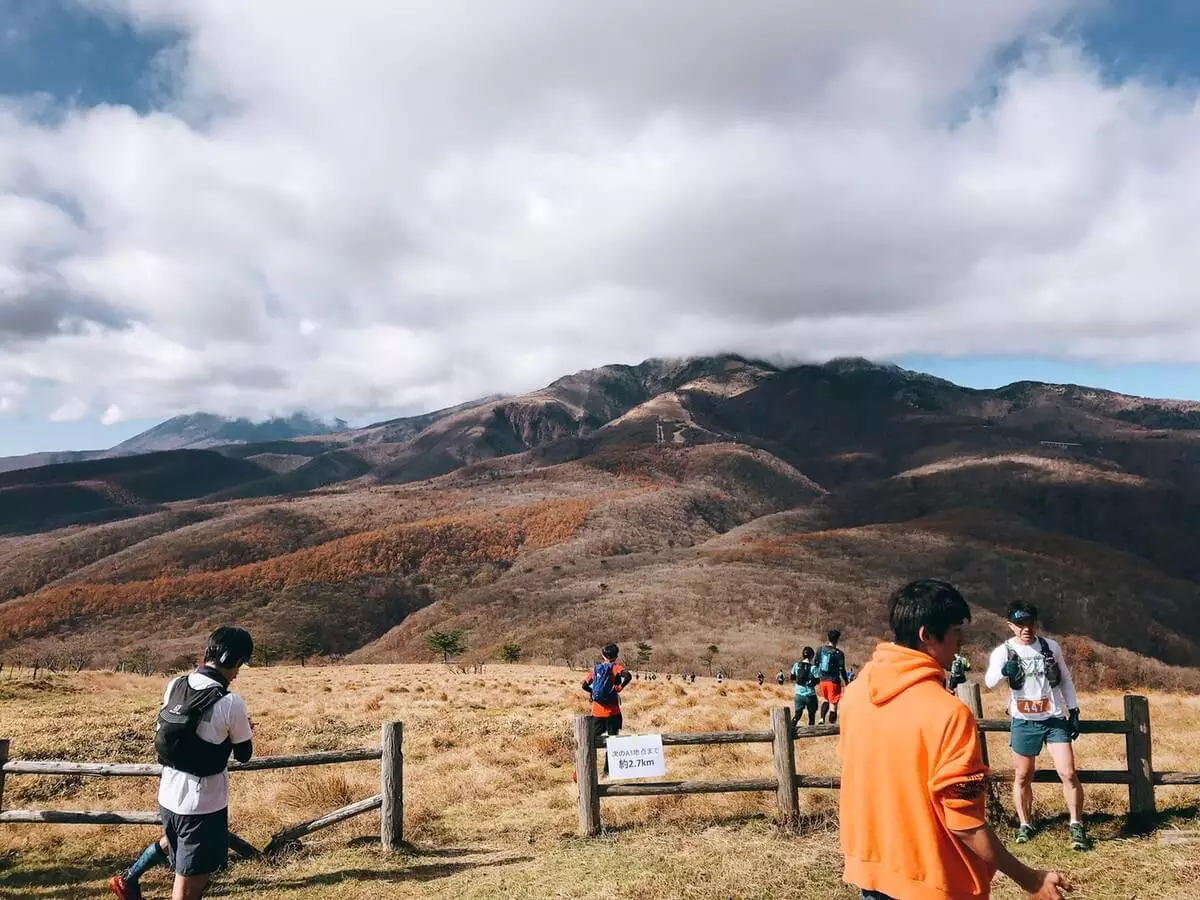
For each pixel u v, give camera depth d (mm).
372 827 8023
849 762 2791
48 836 8055
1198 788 7422
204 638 143750
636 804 8258
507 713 17906
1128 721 6473
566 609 126812
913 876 2490
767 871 5668
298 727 15984
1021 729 6195
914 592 2770
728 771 10211
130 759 12680
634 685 25734
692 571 146750
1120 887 5031
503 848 7090
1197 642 116188
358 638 159250
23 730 14516
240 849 7098
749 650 96062
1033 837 6180
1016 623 6207
